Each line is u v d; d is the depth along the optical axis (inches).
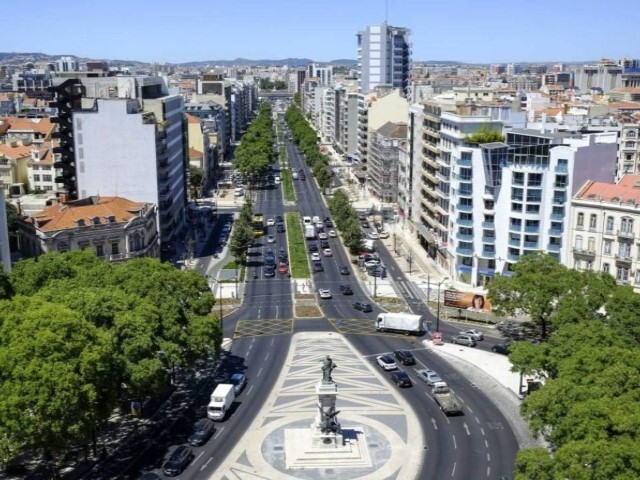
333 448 4121.6
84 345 3789.4
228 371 5403.5
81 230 6845.5
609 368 3614.7
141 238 7357.3
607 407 3289.9
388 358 5477.4
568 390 3572.8
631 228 6176.2
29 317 3804.1
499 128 7682.1
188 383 5187.0
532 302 5649.6
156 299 4756.4
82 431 3659.0
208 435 4330.7
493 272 7470.5
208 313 5334.6
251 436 4355.3
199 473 3917.3
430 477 3875.5
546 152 6879.9
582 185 6830.7
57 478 3858.3
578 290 5447.8
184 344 4660.4
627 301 4785.9
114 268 5172.2
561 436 3440.0
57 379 3548.2
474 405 4810.5
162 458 4094.5
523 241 7135.8
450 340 6131.9
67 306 4274.1
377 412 4690.0
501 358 5708.7
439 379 5137.8
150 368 4119.1
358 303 7012.8
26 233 6914.4
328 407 4180.6
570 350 4252.0
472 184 7421.3
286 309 6953.7
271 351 5821.9
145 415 4670.3
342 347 5920.3
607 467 2933.1
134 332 4224.9
